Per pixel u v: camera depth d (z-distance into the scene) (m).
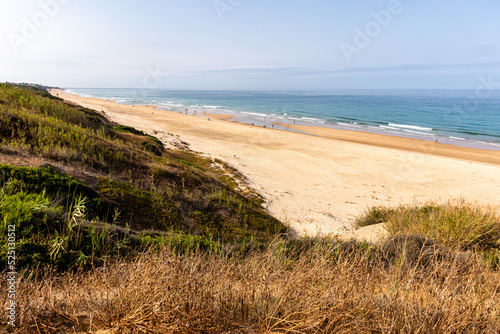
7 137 8.35
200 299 1.96
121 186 7.81
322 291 1.96
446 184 17.28
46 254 3.34
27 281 2.38
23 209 3.89
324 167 20.39
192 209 8.69
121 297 1.94
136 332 1.76
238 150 24.25
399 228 5.90
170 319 1.82
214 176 15.47
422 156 24.53
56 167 7.22
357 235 7.03
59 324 1.85
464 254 3.34
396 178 18.23
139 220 6.72
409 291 2.14
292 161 21.64
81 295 2.18
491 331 1.79
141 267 2.22
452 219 5.13
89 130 12.75
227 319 1.95
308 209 12.46
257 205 12.09
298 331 1.67
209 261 2.79
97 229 4.30
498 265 3.33
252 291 2.09
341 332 1.76
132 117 42.34
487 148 29.77
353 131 40.50
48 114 12.98
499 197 15.12
